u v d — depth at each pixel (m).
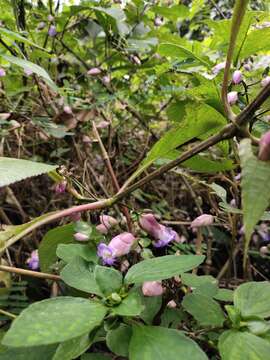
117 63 0.69
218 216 0.41
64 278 0.22
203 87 0.28
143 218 0.28
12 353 0.23
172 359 0.18
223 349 0.20
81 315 0.18
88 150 0.53
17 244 0.46
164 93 0.61
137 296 0.20
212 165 0.29
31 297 0.39
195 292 0.26
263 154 0.17
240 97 0.35
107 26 0.61
